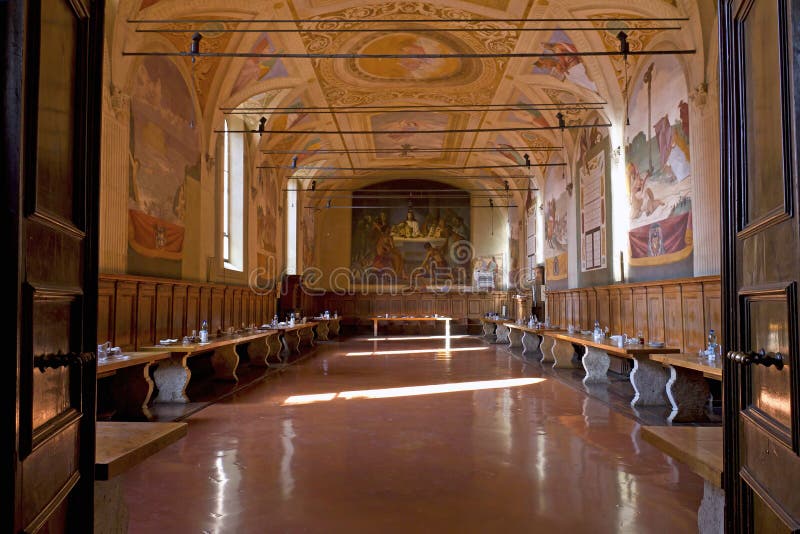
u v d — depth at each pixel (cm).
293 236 2572
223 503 466
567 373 1332
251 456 611
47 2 178
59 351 191
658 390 909
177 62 1261
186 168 1330
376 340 2491
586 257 1730
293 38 1394
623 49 962
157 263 1170
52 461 181
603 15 1178
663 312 1181
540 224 2375
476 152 2498
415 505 463
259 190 2005
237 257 1798
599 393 1041
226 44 1298
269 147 2064
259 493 491
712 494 322
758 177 207
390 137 2352
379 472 554
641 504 465
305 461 592
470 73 1659
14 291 147
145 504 463
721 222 244
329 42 1447
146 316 1088
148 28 1072
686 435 351
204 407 902
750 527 218
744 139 225
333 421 795
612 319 1490
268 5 1209
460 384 1154
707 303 1002
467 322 3033
